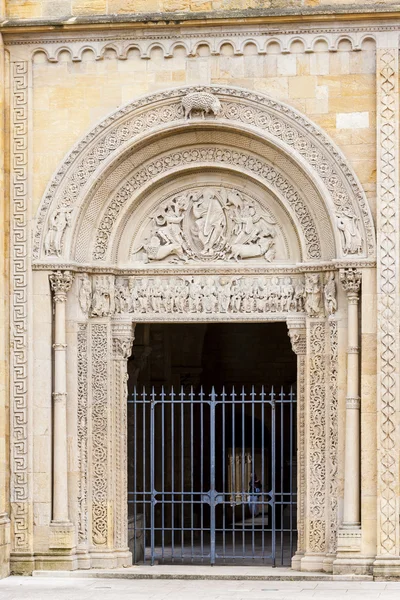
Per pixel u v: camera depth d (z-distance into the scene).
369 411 30.80
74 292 32.56
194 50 31.84
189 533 44.56
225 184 32.97
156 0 32.06
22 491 31.84
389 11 30.77
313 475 31.83
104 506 32.53
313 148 31.47
